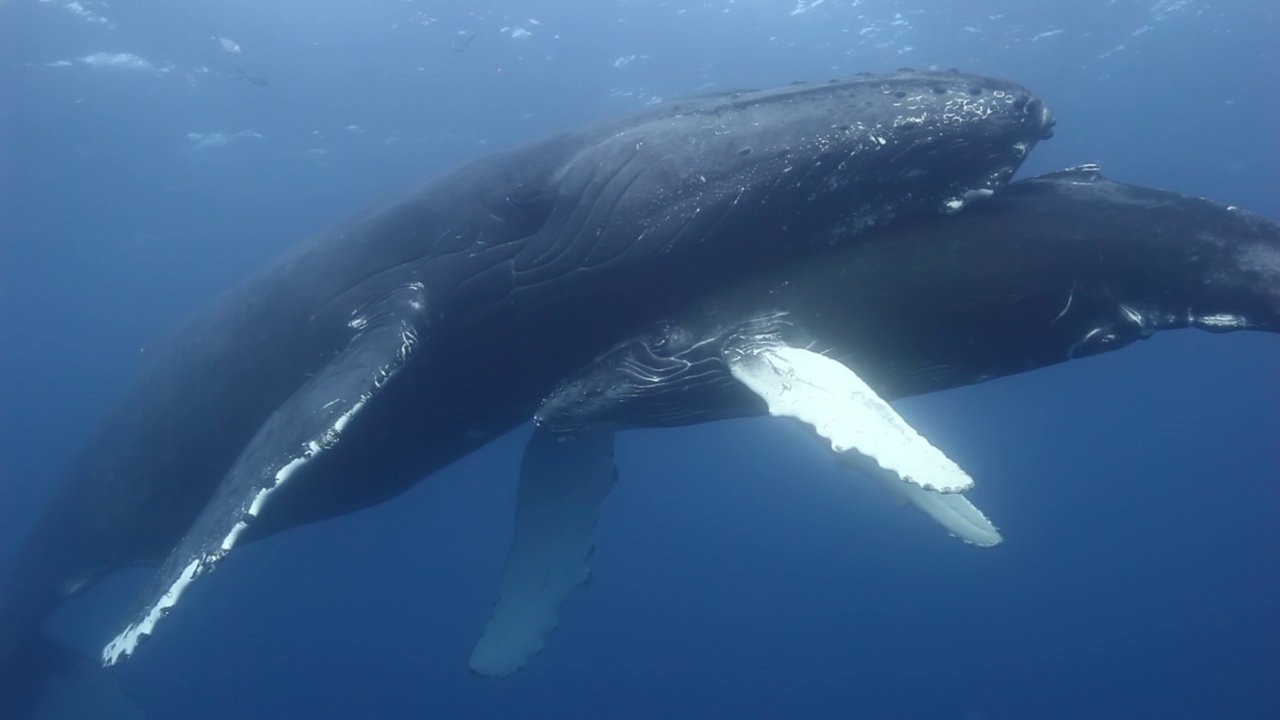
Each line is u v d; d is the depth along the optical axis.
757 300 6.98
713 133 7.02
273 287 8.41
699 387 7.13
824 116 6.80
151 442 9.07
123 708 11.41
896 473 5.31
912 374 7.04
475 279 7.50
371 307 7.73
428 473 9.19
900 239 6.73
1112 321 6.55
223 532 6.00
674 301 7.22
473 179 7.91
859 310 6.73
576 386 7.67
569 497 9.61
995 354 6.85
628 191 7.10
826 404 5.96
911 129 6.60
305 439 6.30
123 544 9.77
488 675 9.25
